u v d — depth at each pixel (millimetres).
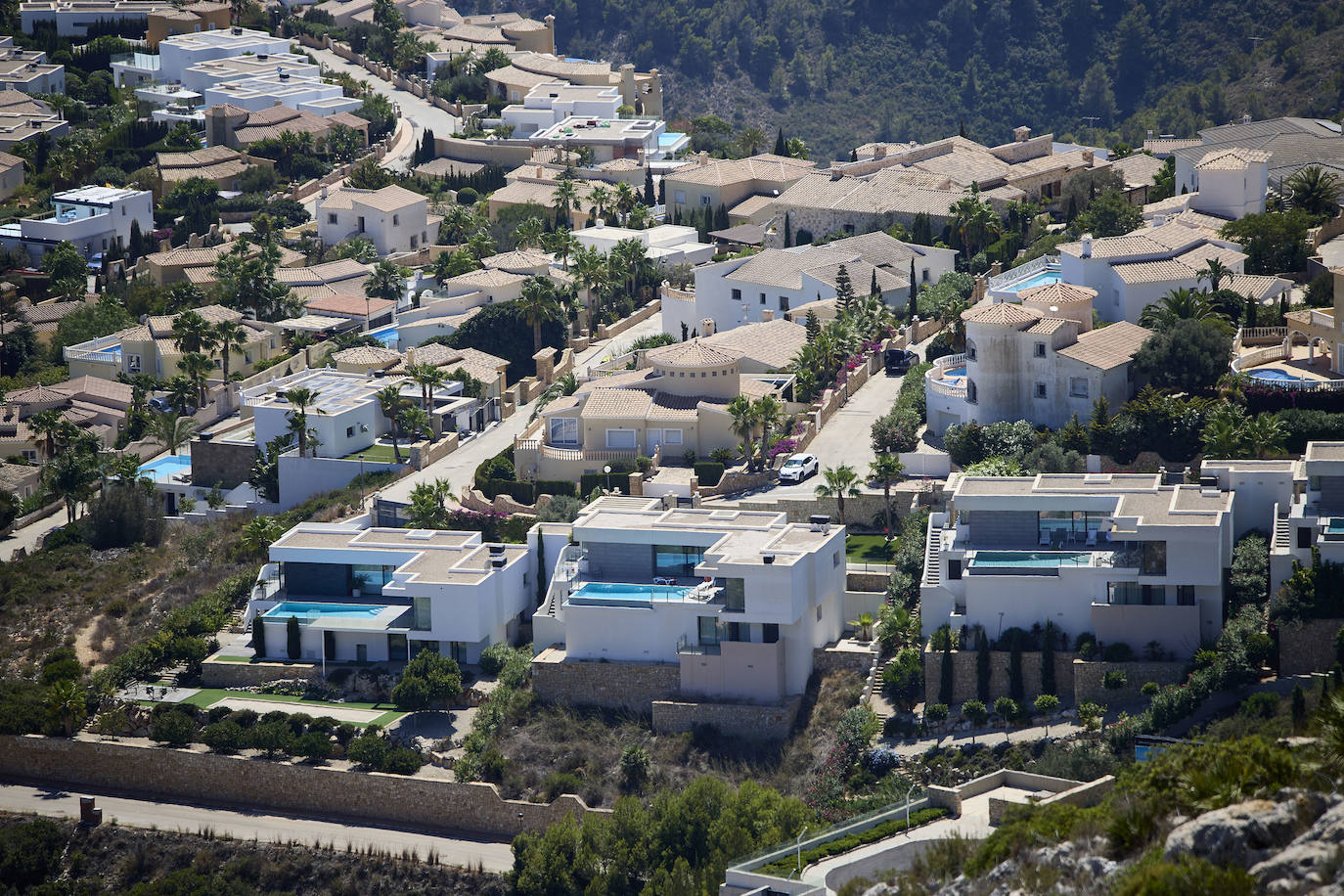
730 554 173750
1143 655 157750
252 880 162500
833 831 130250
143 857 165500
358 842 164875
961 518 172000
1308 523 157625
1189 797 95188
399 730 175250
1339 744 92875
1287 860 81500
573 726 172000
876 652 171625
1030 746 152250
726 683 170750
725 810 147000
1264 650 149750
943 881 108000
